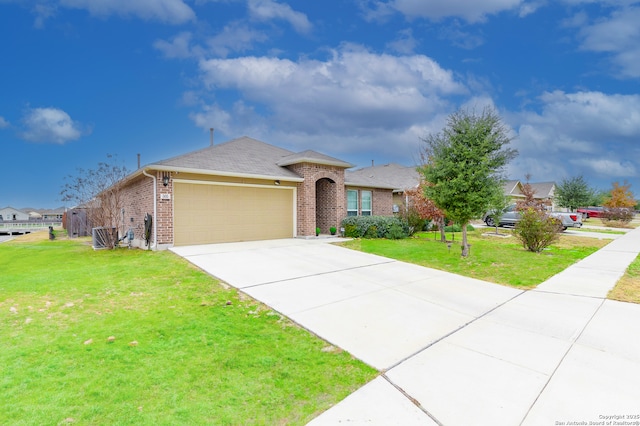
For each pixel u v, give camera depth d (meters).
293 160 14.63
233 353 3.98
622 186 36.81
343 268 8.72
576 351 4.14
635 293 6.79
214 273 7.82
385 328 4.82
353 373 3.60
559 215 22.53
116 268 8.50
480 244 14.16
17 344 4.11
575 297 6.51
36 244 16.09
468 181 9.66
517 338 4.53
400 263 9.64
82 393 3.11
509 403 3.05
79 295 6.16
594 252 12.30
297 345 4.25
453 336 4.58
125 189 15.56
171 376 3.44
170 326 4.75
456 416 2.88
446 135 10.27
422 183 14.66
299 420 2.82
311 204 14.80
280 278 7.50
